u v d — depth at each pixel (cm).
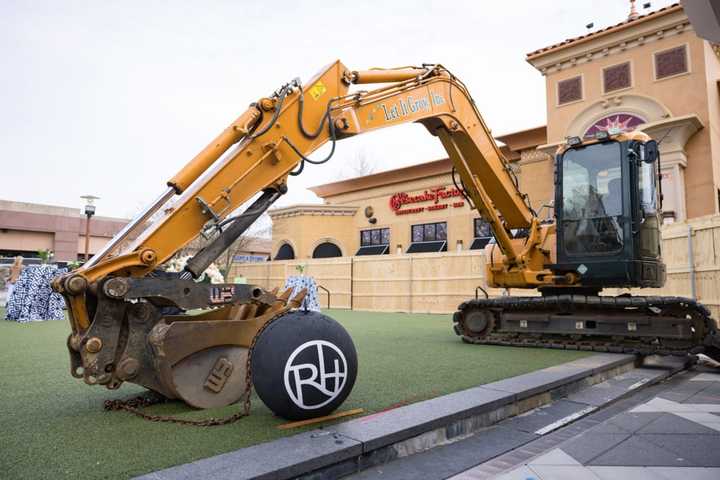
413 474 302
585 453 331
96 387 477
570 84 1839
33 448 302
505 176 788
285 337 346
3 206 3488
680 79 1611
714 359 686
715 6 336
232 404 406
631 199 704
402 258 1736
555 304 791
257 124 468
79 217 3788
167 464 275
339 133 536
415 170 2516
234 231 448
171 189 424
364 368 570
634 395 530
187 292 388
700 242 977
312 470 278
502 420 414
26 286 1250
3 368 576
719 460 319
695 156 1579
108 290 358
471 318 850
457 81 710
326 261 1955
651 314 736
